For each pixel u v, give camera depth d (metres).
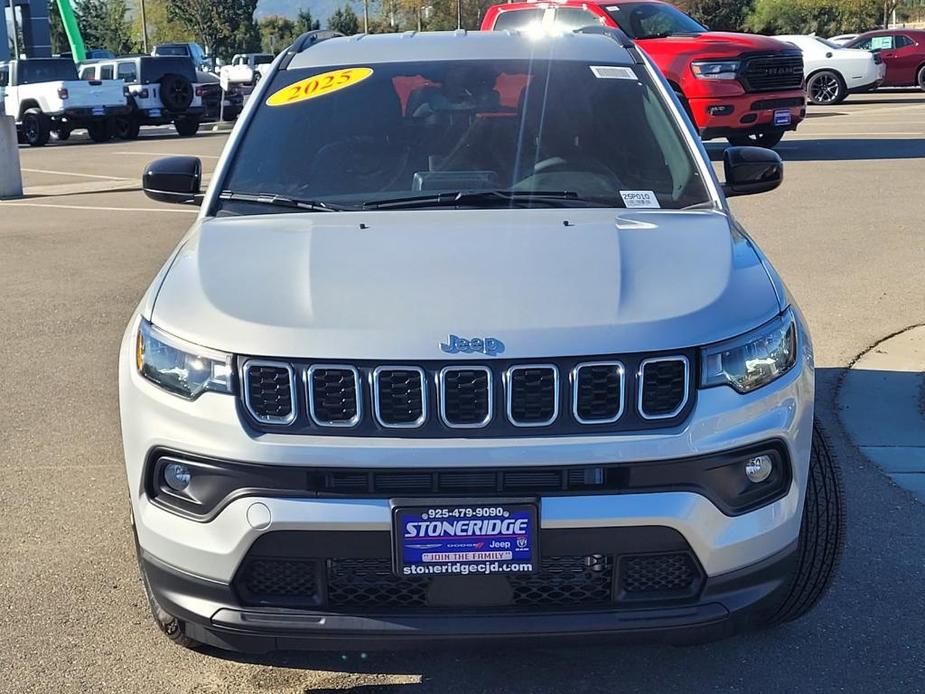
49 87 25.52
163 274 3.36
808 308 7.35
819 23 64.00
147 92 27.19
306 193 3.92
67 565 4.07
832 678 3.26
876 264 8.59
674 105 4.28
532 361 2.76
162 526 2.89
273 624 2.80
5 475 4.98
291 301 2.97
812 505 3.23
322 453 2.71
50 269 9.58
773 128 14.29
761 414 2.88
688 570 2.84
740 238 3.54
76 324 7.70
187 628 2.99
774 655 3.39
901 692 3.19
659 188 3.94
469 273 3.06
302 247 3.32
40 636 3.55
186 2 71.00
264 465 2.74
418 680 3.27
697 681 3.26
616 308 2.89
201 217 3.82
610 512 2.70
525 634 2.76
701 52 13.83
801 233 9.88
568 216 3.62
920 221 10.30
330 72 4.46
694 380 2.83
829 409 5.50
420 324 2.82
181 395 2.88
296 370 2.78
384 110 4.24
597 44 4.67
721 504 2.81
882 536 4.17
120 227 11.80
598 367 2.77
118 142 26.38
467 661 3.38
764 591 2.92
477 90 4.29
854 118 21.66
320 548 2.74
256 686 3.24
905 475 4.72
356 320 2.85
